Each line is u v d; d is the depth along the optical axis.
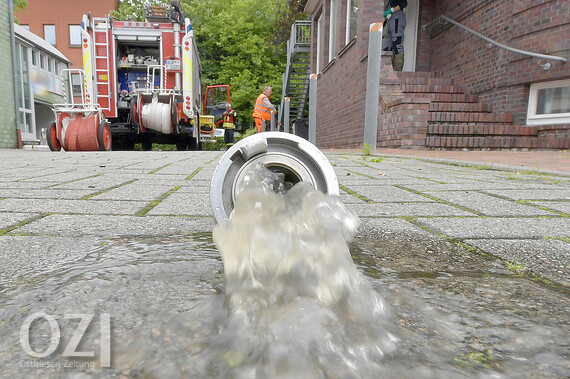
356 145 10.00
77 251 1.37
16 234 1.64
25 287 0.99
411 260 1.32
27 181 3.41
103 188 3.04
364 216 2.11
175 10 10.77
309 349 0.65
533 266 1.29
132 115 10.31
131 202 2.46
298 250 0.88
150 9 10.74
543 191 2.99
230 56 27.39
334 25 12.97
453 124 8.18
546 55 7.36
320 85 14.58
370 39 6.66
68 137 9.20
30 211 2.14
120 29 10.70
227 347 0.67
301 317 0.72
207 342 0.69
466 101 9.23
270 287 0.82
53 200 2.50
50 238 1.57
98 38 10.62
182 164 5.11
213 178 1.37
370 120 6.72
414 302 0.92
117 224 1.85
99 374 0.61
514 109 8.16
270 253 0.86
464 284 1.08
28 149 11.92
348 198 2.70
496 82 8.55
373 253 1.40
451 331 0.77
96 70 10.70
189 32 10.91
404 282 1.08
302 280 0.84
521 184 3.40
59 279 1.05
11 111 13.06
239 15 27.11
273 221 0.93
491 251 1.47
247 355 0.64
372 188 3.15
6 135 12.80
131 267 1.16
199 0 29.50
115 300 0.90
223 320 0.76
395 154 6.75
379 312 0.82
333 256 0.89
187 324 0.76
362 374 0.60
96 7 28.06
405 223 1.94
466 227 1.86
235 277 0.87
